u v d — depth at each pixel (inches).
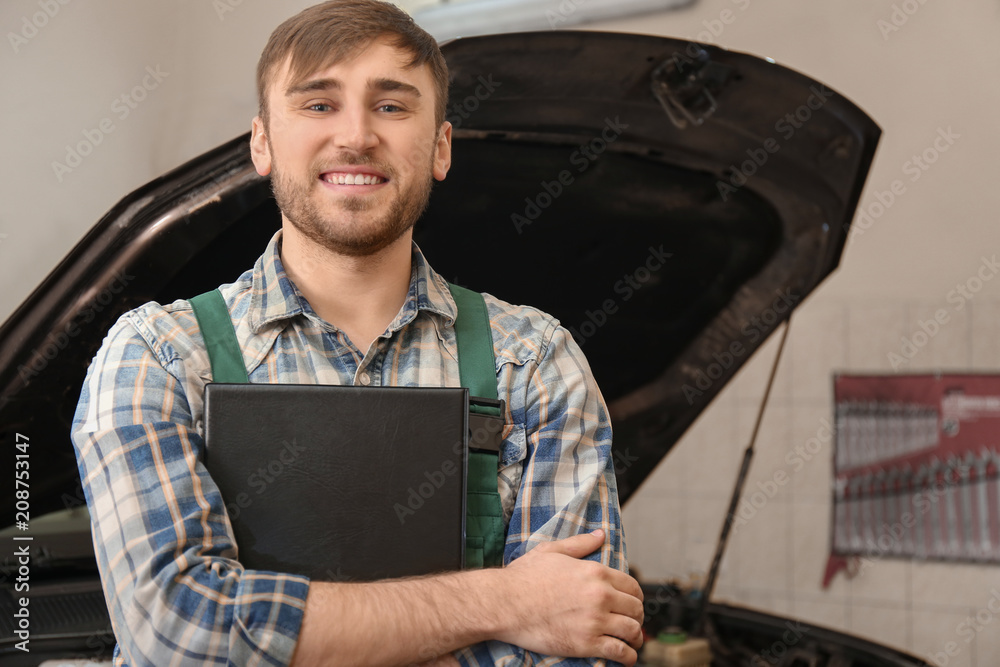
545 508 34.4
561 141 46.4
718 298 61.0
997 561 123.4
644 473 63.7
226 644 28.0
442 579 30.8
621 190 51.7
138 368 32.1
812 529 133.3
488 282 57.6
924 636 127.0
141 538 29.3
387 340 35.7
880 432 130.4
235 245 42.1
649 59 43.0
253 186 38.4
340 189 33.2
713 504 138.2
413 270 37.7
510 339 36.9
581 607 31.3
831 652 65.3
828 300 134.0
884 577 129.5
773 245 57.4
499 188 49.1
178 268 39.6
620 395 63.2
